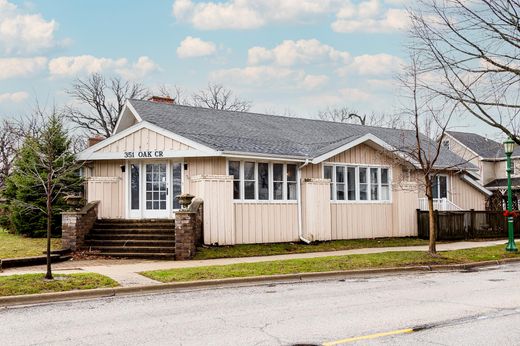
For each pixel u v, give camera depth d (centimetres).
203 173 2067
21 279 1277
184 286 1316
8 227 2372
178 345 775
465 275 1553
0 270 1521
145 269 1524
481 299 1128
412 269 1638
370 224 2461
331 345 767
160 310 1043
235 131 2355
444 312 992
